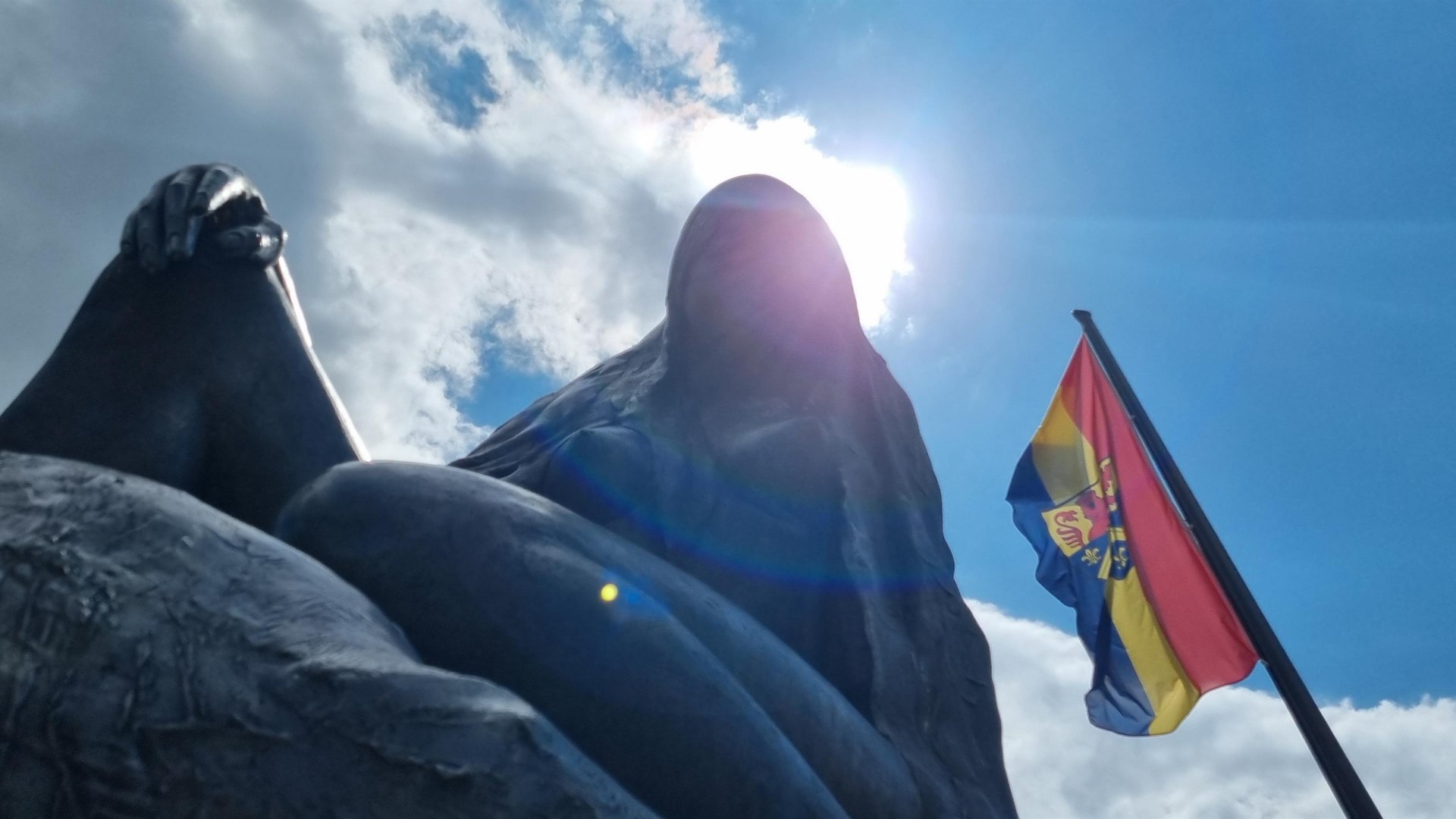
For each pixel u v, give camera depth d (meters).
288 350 4.56
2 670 2.69
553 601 3.48
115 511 2.97
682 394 5.63
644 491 5.07
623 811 2.72
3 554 2.83
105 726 2.61
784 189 6.13
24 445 4.12
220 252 4.50
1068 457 16.34
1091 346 16.47
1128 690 15.23
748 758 3.42
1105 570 15.69
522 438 5.66
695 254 5.87
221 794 2.57
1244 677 14.68
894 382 6.29
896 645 4.95
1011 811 4.80
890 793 4.20
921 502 5.85
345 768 2.60
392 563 3.54
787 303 5.83
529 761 2.65
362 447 4.78
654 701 3.39
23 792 2.58
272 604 2.88
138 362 4.31
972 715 5.02
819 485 5.33
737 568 5.05
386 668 2.73
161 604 2.79
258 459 4.41
